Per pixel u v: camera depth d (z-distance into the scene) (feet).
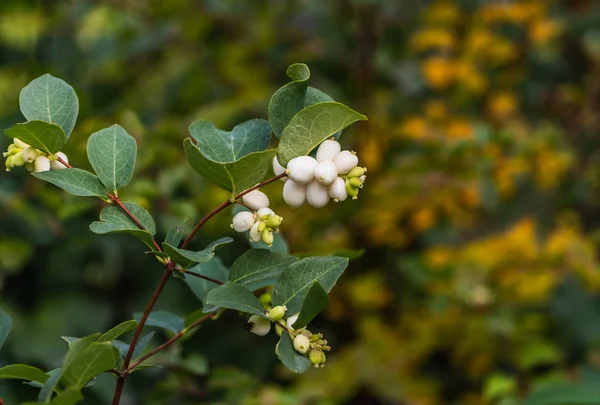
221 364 4.87
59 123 2.50
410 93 5.48
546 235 5.59
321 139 2.41
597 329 5.06
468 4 5.50
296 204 2.43
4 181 4.44
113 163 2.50
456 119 5.26
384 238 5.06
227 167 2.40
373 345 4.83
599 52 6.16
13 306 4.68
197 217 4.34
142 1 5.96
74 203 3.99
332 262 2.47
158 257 2.50
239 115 5.03
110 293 5.05
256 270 2.50
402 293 5.08
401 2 5.49
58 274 4.92
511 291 4.81
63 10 5.80
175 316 2.85
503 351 4.68
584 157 6.10
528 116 6.16
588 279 4.83
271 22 5.75
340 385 4.64
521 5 5.53
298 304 2.44
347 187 2.41
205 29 5.72
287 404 4.10
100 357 2.29
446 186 4.84
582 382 4.33
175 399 4.41
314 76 5.49
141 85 5.66
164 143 4.65
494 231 5.53
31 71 5.28
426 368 5.29
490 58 5.48
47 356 4.48
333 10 5.58
